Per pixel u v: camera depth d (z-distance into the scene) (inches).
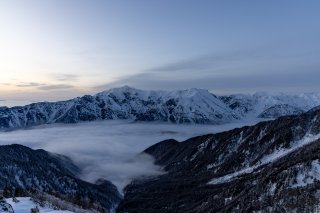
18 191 7022.6
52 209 5482.3
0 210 4552.2
